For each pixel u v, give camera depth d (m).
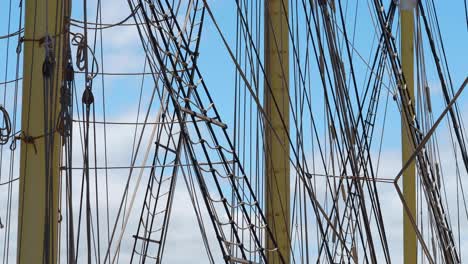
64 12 14.80
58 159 14.63
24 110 14.64
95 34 18.17
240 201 20.73
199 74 20.17
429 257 13.27
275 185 23.70
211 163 19.95
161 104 22.30
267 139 23.62
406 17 30.91
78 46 15.37
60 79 14.54
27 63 14.72
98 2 18.42
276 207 23.62
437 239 22.16
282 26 24.31
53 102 14.43
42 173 14.47
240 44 22.17
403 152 30.33
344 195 22.72
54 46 14.35
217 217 20.23
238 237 20.61
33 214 14.36
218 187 20.20
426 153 22.72
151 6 18.78
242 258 20.83
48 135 13.61
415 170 30.52
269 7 24.22
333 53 16.77
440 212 22.12
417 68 22.47
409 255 30.89
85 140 13.92
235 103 22.33
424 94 23.72
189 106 19.58
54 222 14.61
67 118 13.97
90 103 14.70
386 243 16.27
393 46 22.27
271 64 23.98
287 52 24.28
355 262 22.52
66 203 13.27
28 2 14.81
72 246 13.07
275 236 23.45
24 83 14.72
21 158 14.58
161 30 18.81
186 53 20.06
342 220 22.88
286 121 23.86
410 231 30.84
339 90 16.64
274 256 23.42
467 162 19.36
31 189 14.43
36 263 14.25
